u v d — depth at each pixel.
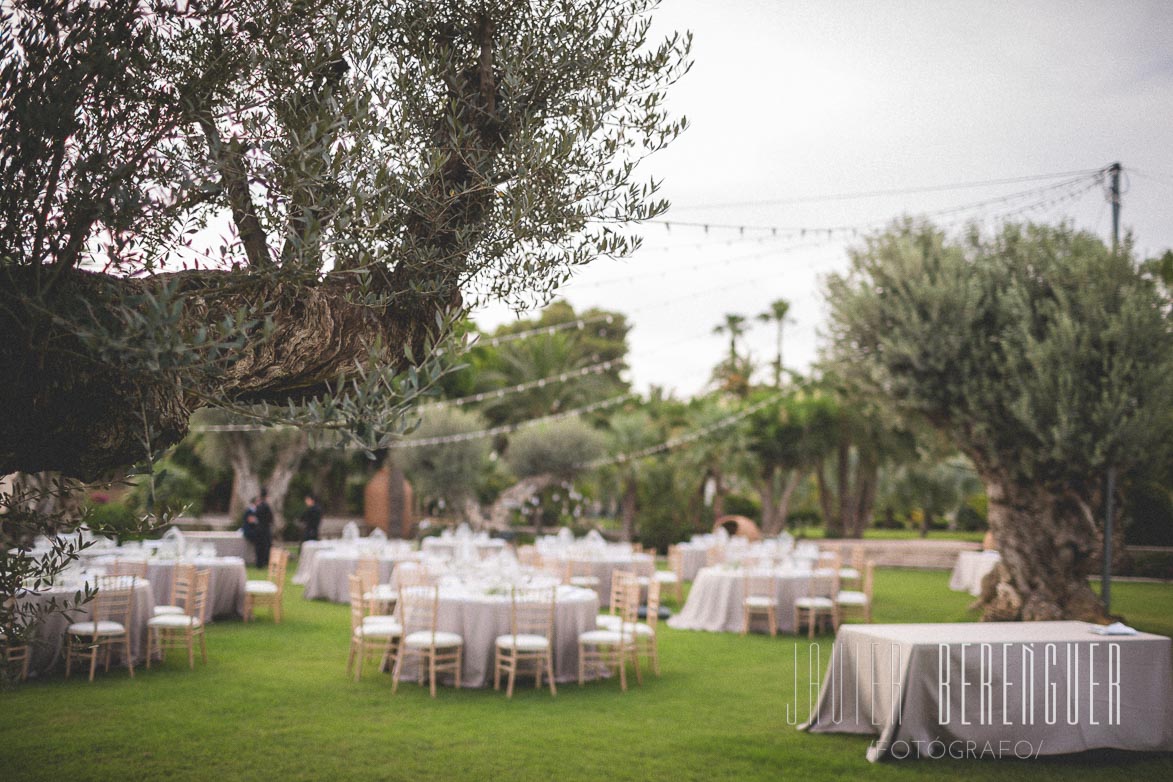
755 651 9.25
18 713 6.14
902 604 13.17
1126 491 15.90
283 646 9.02
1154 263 9.73
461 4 2.88
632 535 26.23
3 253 1.83
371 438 1.93
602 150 2.73
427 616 7.44
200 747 5.41
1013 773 5.10
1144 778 5.04
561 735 5.84
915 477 30.09
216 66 2.20
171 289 1.65
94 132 2.07
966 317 9.55
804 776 5.02
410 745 5.55
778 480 32.34
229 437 19.91
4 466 1.93
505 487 28.77
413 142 2.68
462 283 2.61
